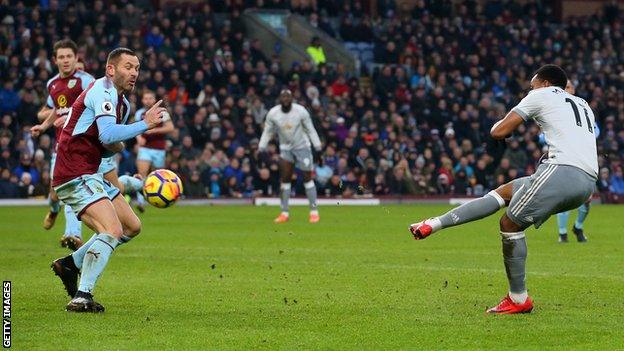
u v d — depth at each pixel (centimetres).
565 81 1531
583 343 1273
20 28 5028
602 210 4331
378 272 1972
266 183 4719
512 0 6606
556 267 2091
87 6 5516
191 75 5131
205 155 4694
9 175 4388
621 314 1485
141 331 1338
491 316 1462
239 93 5250
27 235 2820
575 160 1466
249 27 5956
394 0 6588
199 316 1456
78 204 1489
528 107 1495
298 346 1248
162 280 1848
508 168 4969
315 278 1880
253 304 1567
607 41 6406
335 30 6359
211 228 3109
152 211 4034
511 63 6144
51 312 1473
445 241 2675
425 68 5759
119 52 1492
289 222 3406
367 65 6075
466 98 5631
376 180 4881
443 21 6109
